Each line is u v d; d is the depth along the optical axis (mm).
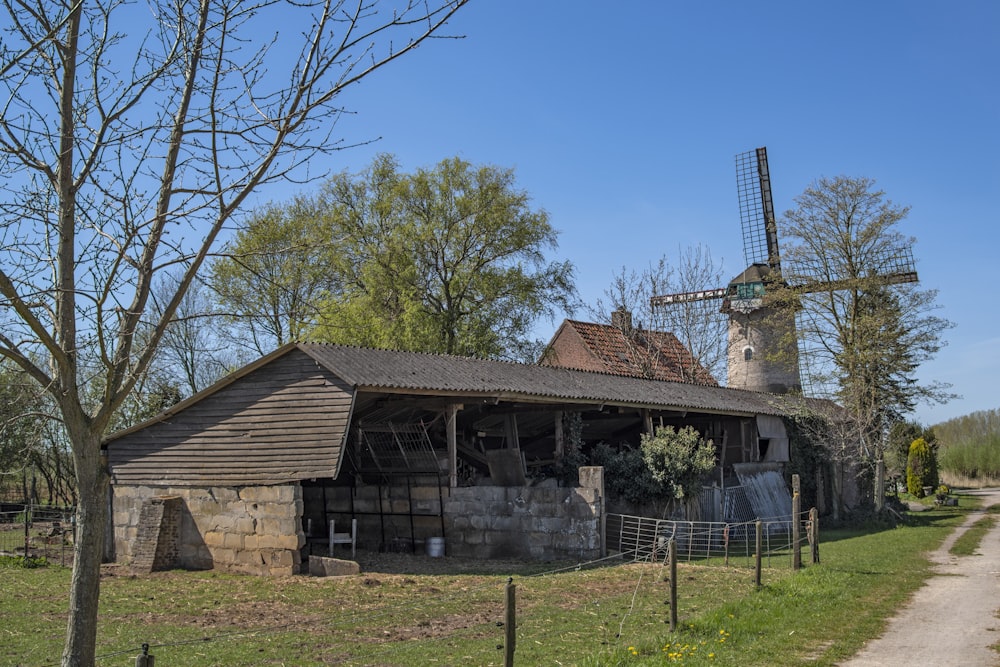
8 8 6492
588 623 12773
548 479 24422
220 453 20547
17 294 6098
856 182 37219
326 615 13992
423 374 21906
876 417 37219
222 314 7477
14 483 33031
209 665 10359
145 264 6754
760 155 50688
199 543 20234
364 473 23688
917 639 11828
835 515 35406
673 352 48188
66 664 6453
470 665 10188
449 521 22156
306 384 20203
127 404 21891
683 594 15438
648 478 23656
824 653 10867
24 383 7773
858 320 36625
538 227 41531
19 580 18219
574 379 27109
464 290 40750
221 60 6785
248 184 6828
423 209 40719
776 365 45844
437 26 6824
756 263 49375
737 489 28922
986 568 19906
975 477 77000
